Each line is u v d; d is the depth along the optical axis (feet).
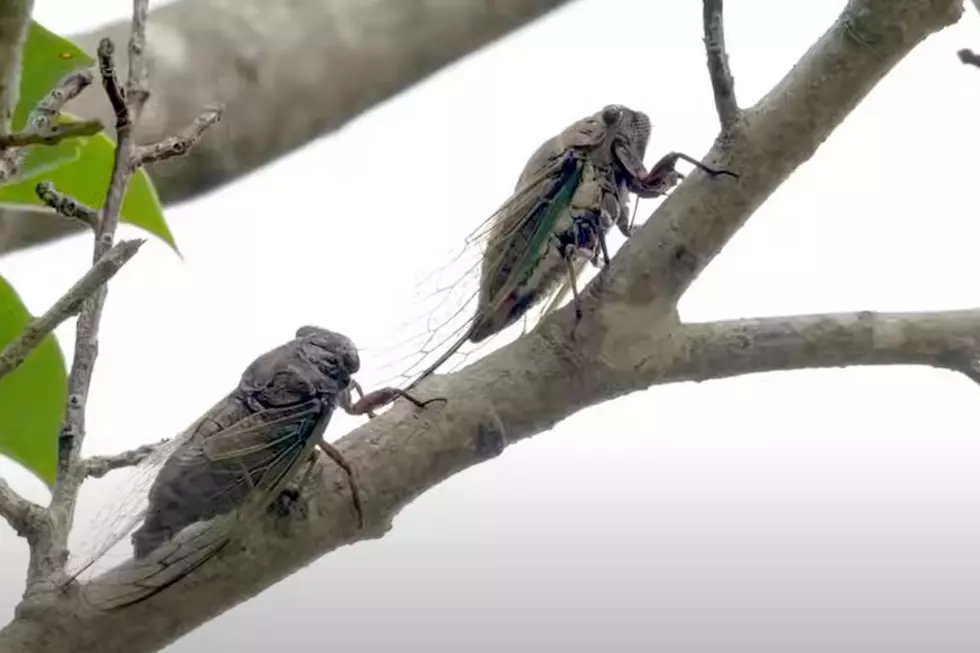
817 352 1.27
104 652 1.25
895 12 1.25
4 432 1.31
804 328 1.27
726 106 1.27
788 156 1.26
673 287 1.27
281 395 1.28
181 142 1.25
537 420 1.27
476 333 1.33
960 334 1.27
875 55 1.26
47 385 1.31
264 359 1.30
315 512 1.26
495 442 1.27
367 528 1.26
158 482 1.27
